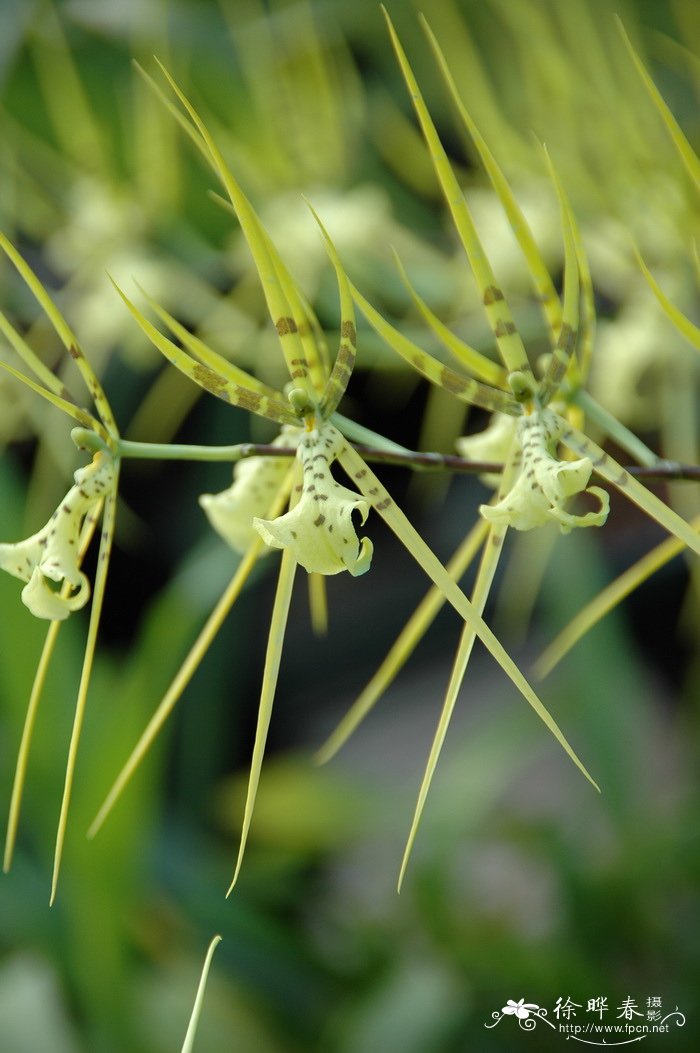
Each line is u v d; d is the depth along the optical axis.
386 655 1.58
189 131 0.76
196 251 1.17
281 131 1.16
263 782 1.47
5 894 1.21
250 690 1.61
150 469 1.45
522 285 1.06
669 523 0.76
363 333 1.10
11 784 1.27
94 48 1.25
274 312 0.76
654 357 1.00
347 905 1.52
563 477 0.75
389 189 1.23
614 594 0.83
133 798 1.14
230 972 1.28
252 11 1.23
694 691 1.58
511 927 1.34
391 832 1.41
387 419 1.43
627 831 1.28
